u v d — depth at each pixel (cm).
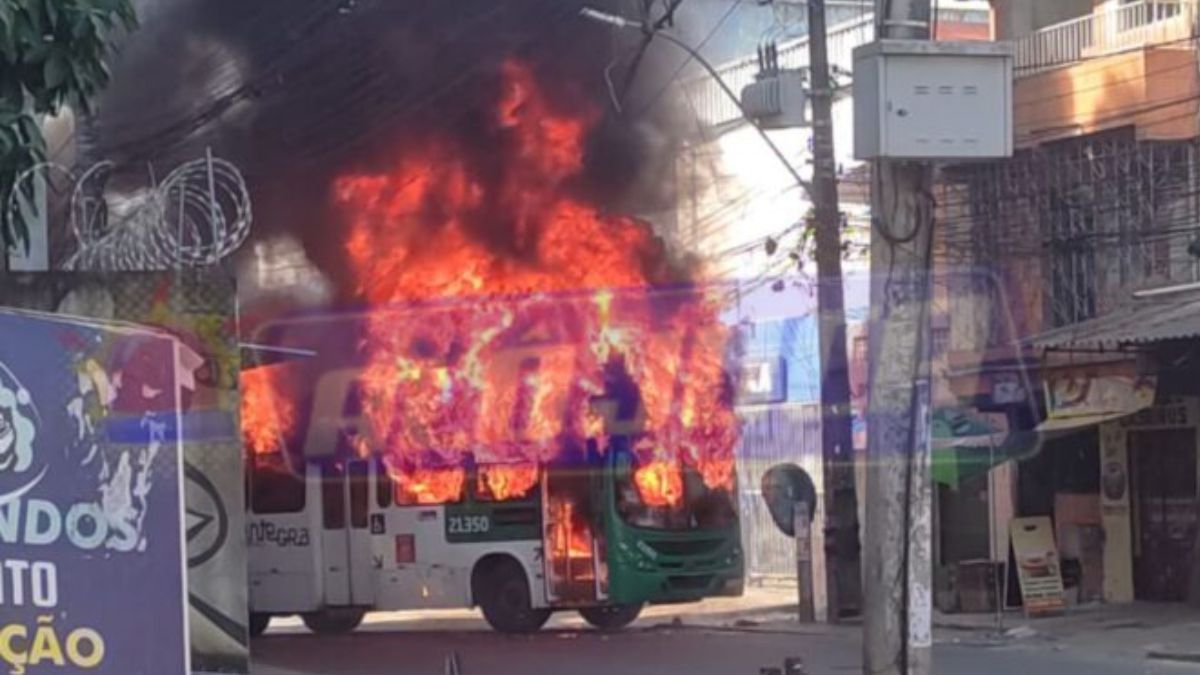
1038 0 2338
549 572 2009
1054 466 2177
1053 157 2086
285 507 2148
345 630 2267
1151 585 2084
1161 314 1884
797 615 2253
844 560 2109
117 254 797
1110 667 1569
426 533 2081
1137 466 2103
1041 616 2002
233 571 755
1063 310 2062
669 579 1998
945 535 2277
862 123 783
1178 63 1992
